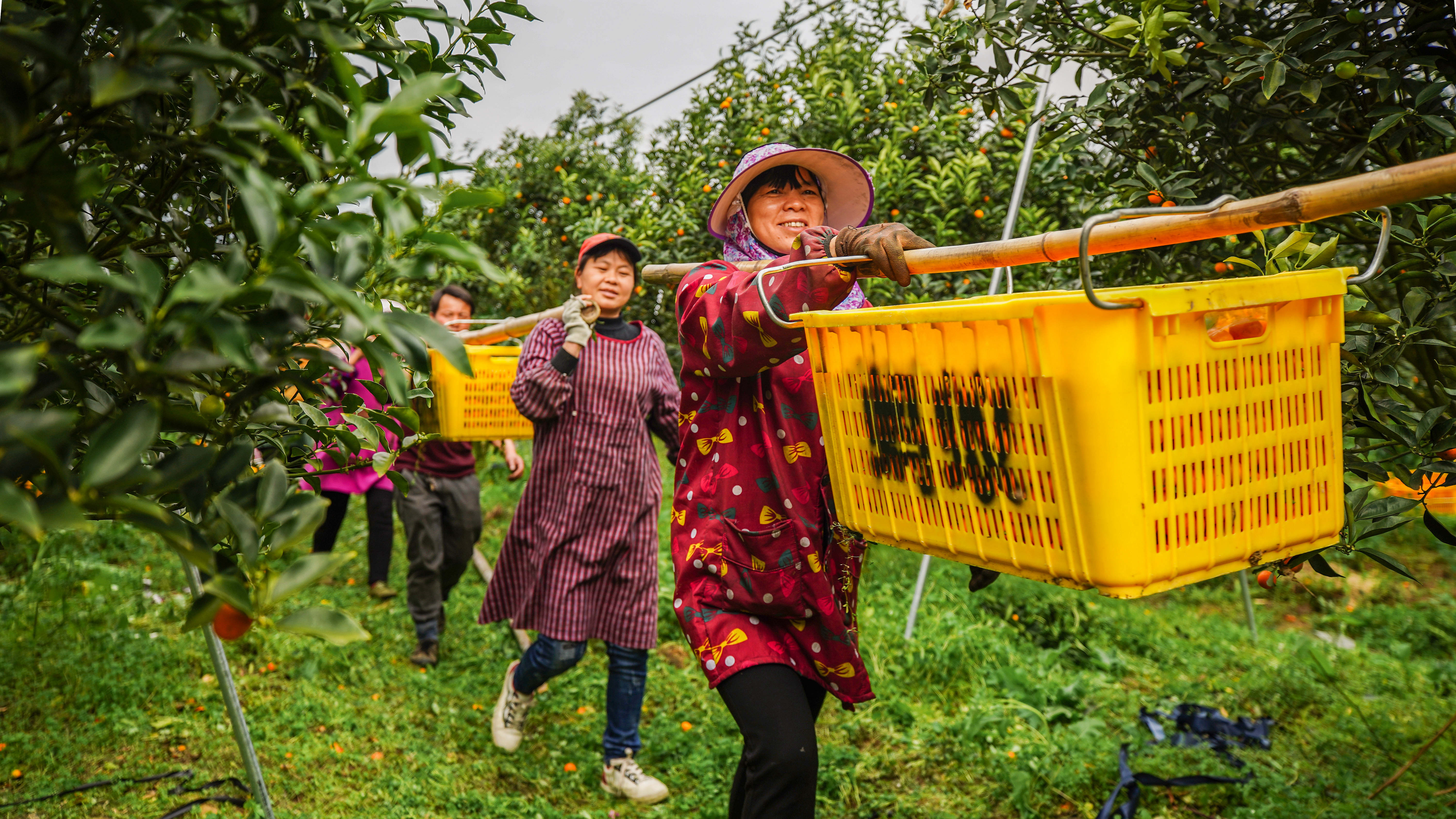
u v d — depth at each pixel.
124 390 0.92
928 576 4.80
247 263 0.78
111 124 0.89
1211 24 2.18
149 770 2.87
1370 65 1.81
